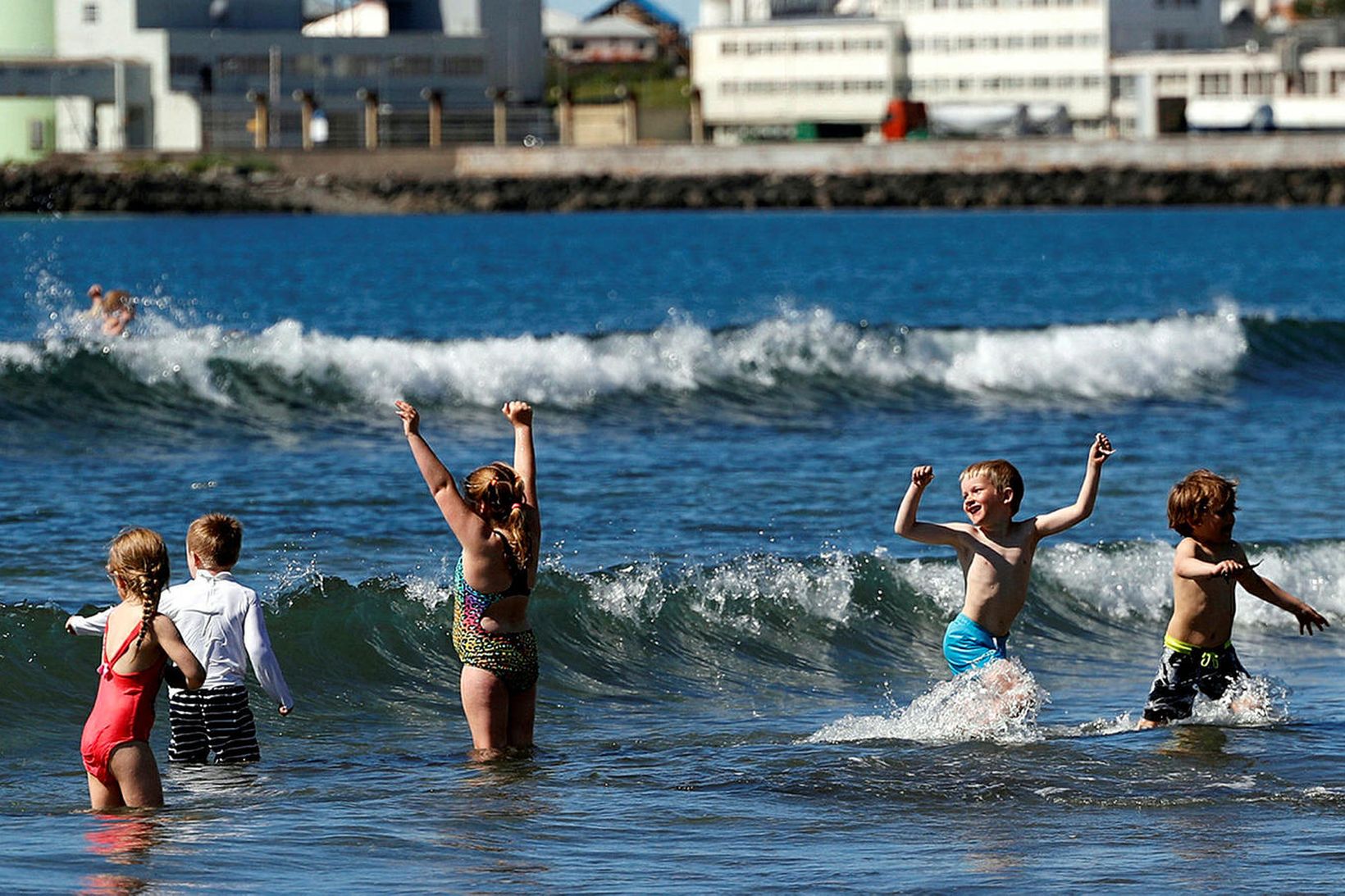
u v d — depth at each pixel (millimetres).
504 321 118750
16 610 35031
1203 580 31750
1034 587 43469
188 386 70750
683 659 38094
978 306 137625
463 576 30172
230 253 194625
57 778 29266
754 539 47500
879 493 55281
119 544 26078
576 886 22875
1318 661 39156
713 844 25062
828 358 83062
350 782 28594
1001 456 64312
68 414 67188
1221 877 23281
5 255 183875
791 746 31375
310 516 49031
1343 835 25375
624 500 52812
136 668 26156
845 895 22516
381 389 74062
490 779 28812
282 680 28672
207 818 25938
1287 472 60625
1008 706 31500
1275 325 91750
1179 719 32219
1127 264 188000
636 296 142625
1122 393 84312
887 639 40312
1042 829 25766
